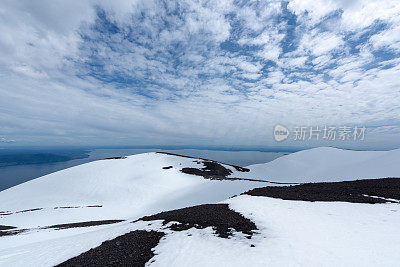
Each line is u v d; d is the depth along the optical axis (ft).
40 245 59.72
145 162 268.21
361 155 258.98
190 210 70.38
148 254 40.78
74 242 57.57
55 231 86.58
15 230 99.14
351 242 34.50
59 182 219.00
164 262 36.17
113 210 144.97
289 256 31.68
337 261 28.68
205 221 54.75
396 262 27.22
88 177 224.12
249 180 171.83
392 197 67.36
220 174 230.48
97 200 172.65
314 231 40.91
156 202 154.51
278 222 47.80
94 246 50.57
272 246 36.22
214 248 38.86
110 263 38.68
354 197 68.90
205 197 138.00
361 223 43.70
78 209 143.84
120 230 60.90
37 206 167.02
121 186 195.52
